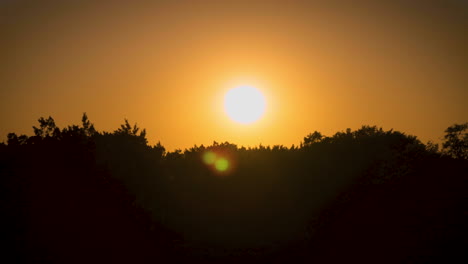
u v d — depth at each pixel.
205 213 20.67
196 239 18.31
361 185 20.80
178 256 15.74
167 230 18.06
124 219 15.63
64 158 16.36
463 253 12.71
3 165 15.09
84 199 15.11
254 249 17.41
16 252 12.05
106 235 14.25
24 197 13.97
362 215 17.44
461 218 14.63
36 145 16.83
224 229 19.61
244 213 20.81
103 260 13.10
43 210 13.80
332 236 16.83
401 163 21.12
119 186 17.41
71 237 13.35
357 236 15.77
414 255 13.14
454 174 18.59
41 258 12.11
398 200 17.45
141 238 15.61
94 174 16.61
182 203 21.00
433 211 15.62
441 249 13.15
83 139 17.91
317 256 15.31
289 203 21.22
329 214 19.30
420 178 19.06
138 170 21.08
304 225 19.39
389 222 15.80
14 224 12.91
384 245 14.33
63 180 15.36
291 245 17.45
